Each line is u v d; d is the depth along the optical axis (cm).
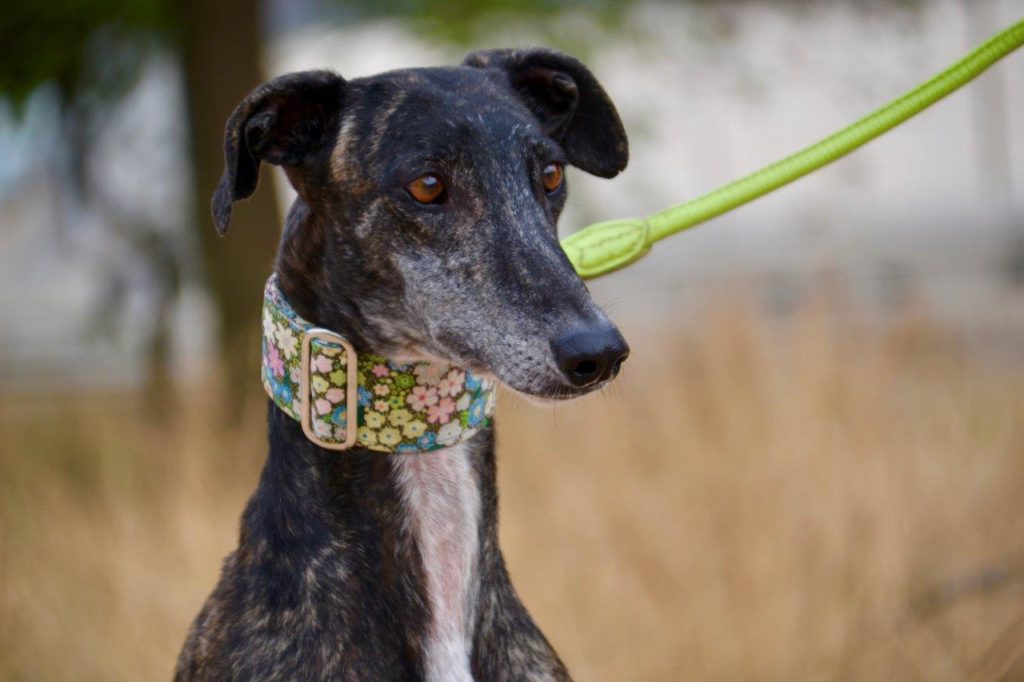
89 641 732
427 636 380
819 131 1669
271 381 387
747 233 2073
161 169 1295
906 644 684
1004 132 2384
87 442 1005
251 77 1120
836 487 746
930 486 758
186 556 776
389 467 380
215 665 378
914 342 905
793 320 859
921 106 418
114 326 1294
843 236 959
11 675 718
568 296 361
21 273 1961
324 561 375
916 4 1316
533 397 360
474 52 434
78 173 1253
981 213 2242
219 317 1117
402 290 377
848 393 799
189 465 863
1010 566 662
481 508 394
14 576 758
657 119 1228
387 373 376
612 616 744
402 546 381
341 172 385
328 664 367
